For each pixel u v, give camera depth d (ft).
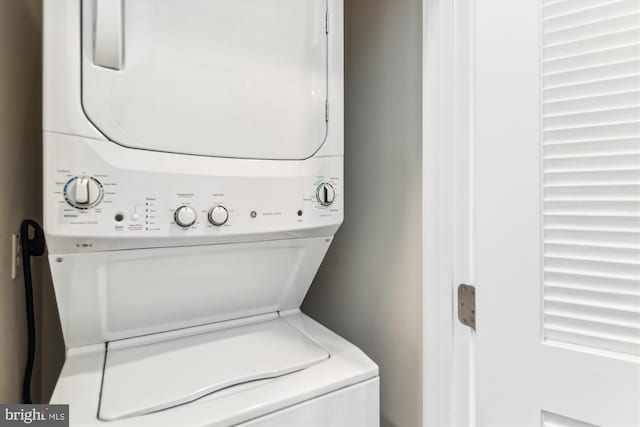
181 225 3.00
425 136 3.81
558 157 2.85
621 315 2.62
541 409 2.96
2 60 3.09
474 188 3.38
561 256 2.86
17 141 3.43
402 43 4.22
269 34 3.54
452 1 3.54
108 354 3.32
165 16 2.97
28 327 3.41
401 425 4.22
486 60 3.20
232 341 3.69
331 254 5.38
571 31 2.77
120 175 2.75
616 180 2.61
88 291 3.09
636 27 2.51
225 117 3.27
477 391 3.31
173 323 3.75
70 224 2.59
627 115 2.56
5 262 3.10
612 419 2.66
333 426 3.06
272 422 2.73
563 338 2.88
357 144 4.89
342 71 4.08
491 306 3.21
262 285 4.14
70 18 2.60
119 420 2.43
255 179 3.40
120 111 2.77
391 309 4.39
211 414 2.55
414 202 4.09
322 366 3.30
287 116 3.65
